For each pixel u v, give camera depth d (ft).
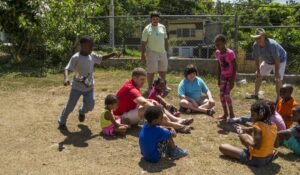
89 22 43.37
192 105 25.17
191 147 19.62
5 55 42.96
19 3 42.57
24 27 41.29
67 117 22.36
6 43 44.78
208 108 25.25
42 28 41.73
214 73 36.96
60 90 31.86
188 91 25.77
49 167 17.35
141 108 21.72
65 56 41.91
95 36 42.70
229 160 18.08
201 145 19.93
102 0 65.16
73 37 42.63
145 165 17.51
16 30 42.96
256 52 27.50
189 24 73.51
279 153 18.99
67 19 41.57
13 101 28.60
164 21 51.60
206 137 21.06
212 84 33.73
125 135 21.13
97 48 45.78
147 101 21.53
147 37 29.55
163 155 17.94
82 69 21.16
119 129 20.86
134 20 53.11
